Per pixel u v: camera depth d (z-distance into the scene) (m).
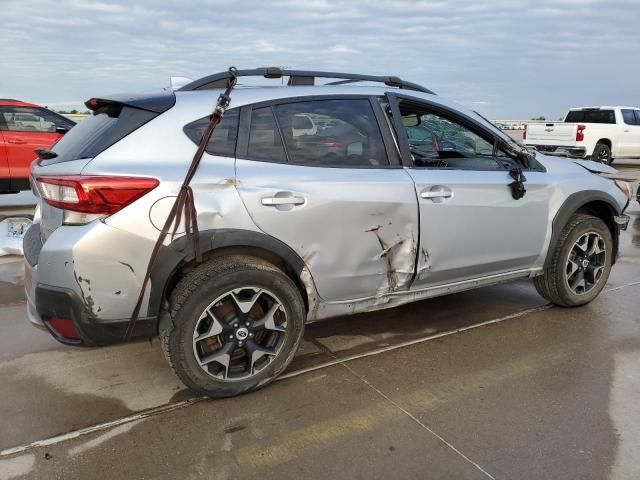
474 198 3.54
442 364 3.39
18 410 2.85
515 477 2.36
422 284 3.51
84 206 2.52
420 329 3.95
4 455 2.48
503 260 3.81
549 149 16.61
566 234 4.09
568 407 2.90
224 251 2.87
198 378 2.82
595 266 4.33
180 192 2.64
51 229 2.71
